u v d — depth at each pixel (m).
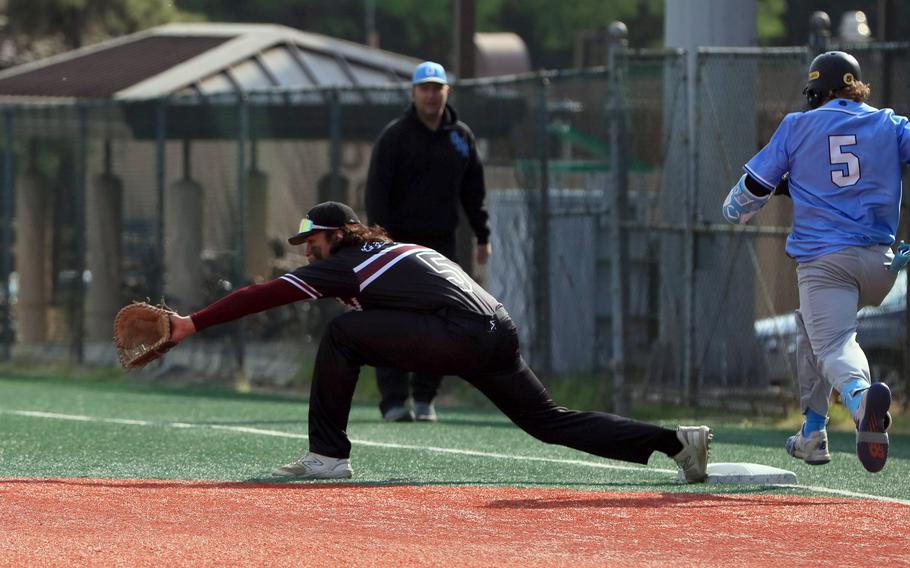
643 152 46.47
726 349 45.47
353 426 34.72
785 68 46.31
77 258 58.91
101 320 59.38
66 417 36.41
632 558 16.59
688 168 43.22
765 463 28.41
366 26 182.38
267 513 19.47
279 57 80.12
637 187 51.88
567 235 48.59
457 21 59.19
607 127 50.69
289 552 16.38
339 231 23.05
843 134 22.61
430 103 34.19
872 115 22.78
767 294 44.31
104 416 37.06
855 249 22.41
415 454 28.38
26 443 29.88
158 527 18.03
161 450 28.70
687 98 43.59
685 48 48.50
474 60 59.19
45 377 57.56
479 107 47.28
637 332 47.94
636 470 26.02
